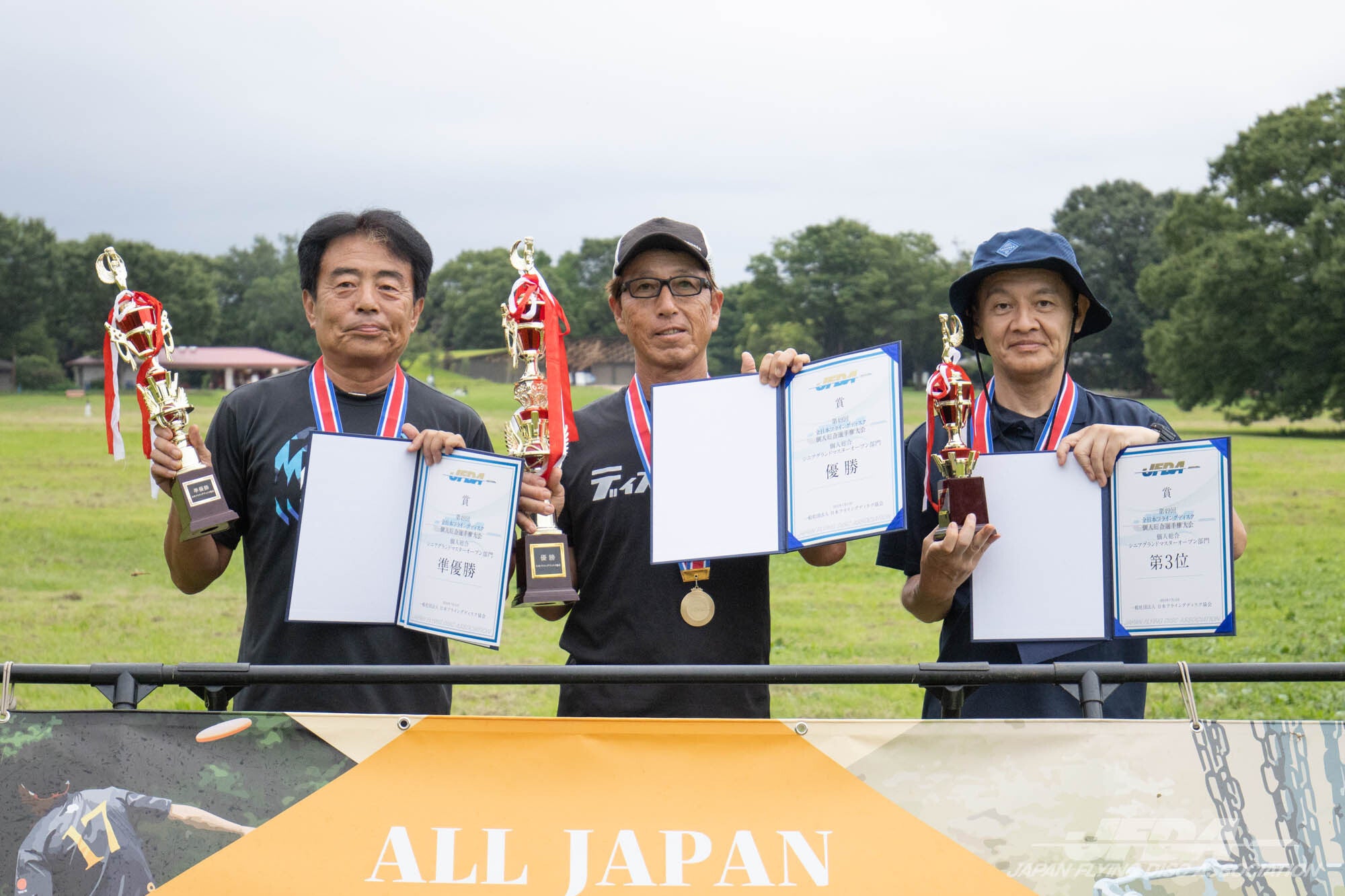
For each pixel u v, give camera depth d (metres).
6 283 83.56
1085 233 89.00
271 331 117.69
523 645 9.72
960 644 3.35
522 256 3.32
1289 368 53.38
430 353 101.69
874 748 2.67
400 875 2.60
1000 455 3.10
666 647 3.33
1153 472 3.00
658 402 3.29
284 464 3.32
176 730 2.65
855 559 15.04
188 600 11.74
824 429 3.10
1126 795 2.65
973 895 2.61
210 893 2.59
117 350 3.19
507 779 2.65
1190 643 9.35
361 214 3.53
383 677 2.64
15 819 2.61
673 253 3.53
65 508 19.50
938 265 98.31
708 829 2.62
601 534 3.42
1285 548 15.89
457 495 3.10
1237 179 59.09
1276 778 2.65
